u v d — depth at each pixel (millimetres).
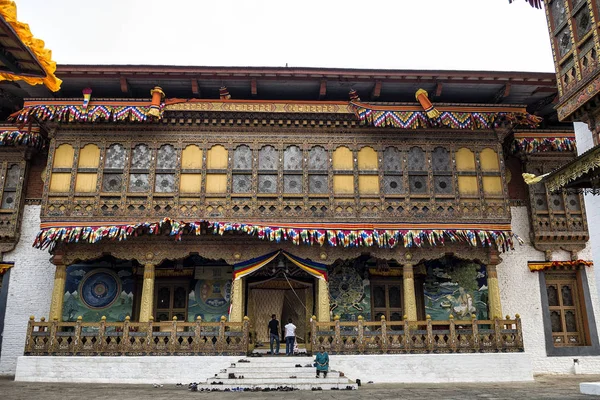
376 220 18547
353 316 20109
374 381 16781
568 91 12688
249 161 19078
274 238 17844
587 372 19984
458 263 20609
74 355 16953
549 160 21828
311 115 19172
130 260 20375
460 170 19266
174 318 17297
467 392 13852
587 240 21156
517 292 20688
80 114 18328
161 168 18812
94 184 18531
